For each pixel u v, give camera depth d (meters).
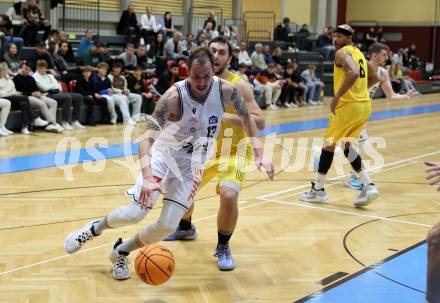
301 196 6.52
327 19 25.69
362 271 4.35
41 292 3.86
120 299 3.79
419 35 28.05
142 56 14.21
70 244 4.29
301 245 4.97
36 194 6.50
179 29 20.05
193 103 3.89
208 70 3.73
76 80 11.86
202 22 20.58
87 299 3.78
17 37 12.52
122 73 13.14
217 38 4.46
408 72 24.62
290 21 24.09
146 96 12.95
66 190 6.72
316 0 24.80
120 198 6.39
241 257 4.66
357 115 6.05
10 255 4.57
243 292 3.95
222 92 3.96
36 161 8.32
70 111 11.41
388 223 5.66
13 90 10.65
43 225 5.36
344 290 3.98
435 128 13.19
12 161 8.27
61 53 12.98
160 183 3.97
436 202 6.53
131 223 4.07
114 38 15.87
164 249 3.83
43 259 4.49
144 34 16.02
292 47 21.20
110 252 4.41
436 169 3.03
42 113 10.94
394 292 3.96
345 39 6.13
